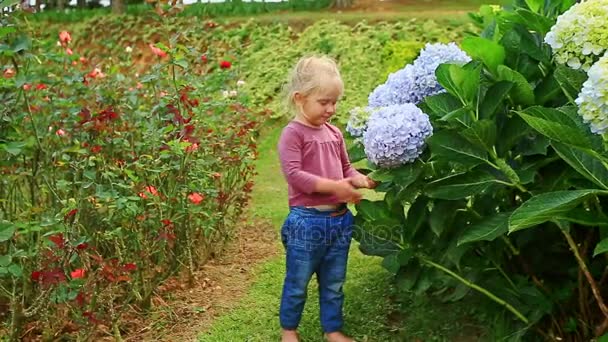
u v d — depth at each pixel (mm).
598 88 1835
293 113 2918
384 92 2799
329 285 2887
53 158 3492
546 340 2686
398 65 8992
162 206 3557
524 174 2367
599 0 2100
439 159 2465
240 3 13492
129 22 13109
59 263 2881
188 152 3600
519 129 2375
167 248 3781
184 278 3842
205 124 4203
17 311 2965
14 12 3234
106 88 4457
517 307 2658
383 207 2771
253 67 10391
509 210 2531
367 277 3576
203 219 3994
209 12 13117
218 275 3906
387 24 10797
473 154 2381
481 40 2471
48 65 4387
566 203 1991
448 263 2756
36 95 3742
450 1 14023
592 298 2684
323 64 2754
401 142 2402
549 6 2688
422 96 2723
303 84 2721
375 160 2459
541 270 2719
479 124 2268
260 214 5066
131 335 3203
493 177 2416
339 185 2664
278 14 12711
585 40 2090
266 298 3510
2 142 3125
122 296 3477
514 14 2717
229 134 4477
